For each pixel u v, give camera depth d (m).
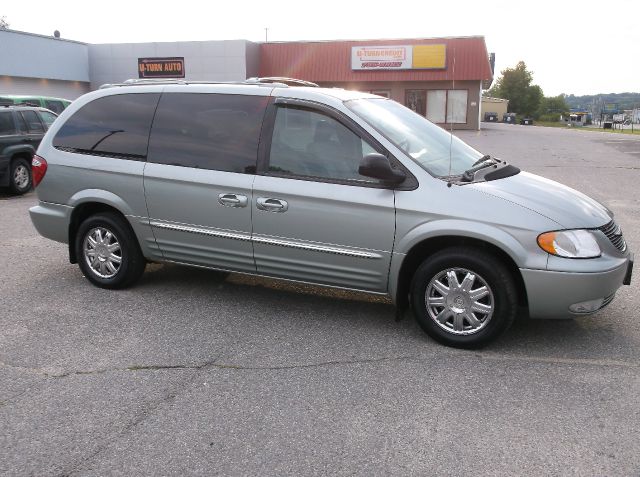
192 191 4.89
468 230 4.04
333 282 4.59
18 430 3.20
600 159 19.88
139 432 3.18
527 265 3.96
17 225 8.55
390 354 4.16
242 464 2.91
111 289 5.52
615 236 4.23
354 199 4.33
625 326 4.64
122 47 35.78
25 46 29.69
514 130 45.25
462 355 4.14
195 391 3.63
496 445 3.06
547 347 4.26
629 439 3.11
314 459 2.95
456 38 37.22
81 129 5.49
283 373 3.87
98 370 3.91
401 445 3.06
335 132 4.50
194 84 5.15
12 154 11.33
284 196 4.54
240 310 5.01
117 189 5.23
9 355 4.13
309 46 38.66
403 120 4.91
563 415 3.35
